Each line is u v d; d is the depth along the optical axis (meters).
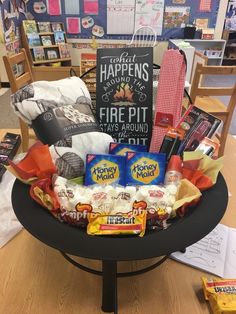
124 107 0.85
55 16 4.25
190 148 0.74
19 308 0.65
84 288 0.70
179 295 0.69
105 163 0.67
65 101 0.76
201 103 2.45
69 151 0.68
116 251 0.51
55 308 0.66
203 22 4.34
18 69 2.02
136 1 4.11
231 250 0.80
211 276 0.73
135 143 0.86
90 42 4.43
